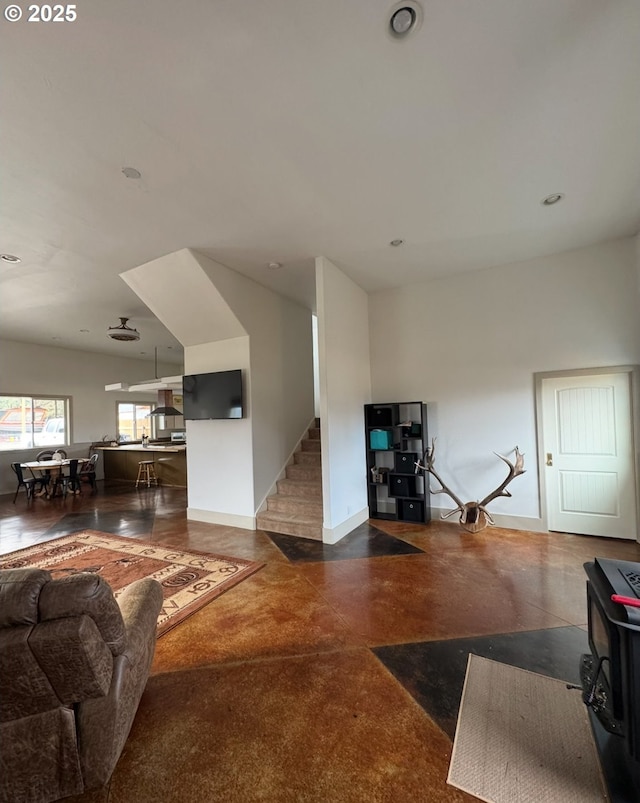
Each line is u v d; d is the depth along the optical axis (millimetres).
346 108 2090
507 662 2066
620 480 3889
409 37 1690
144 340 8062
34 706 1310
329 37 1678
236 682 1954
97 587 1326
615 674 1369
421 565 3398
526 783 1387
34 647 1210
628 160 2604
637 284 3797
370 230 3545
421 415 4723
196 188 2801
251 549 3926
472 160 2578
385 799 1341
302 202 3037
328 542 4039
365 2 1539
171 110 2057
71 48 1688
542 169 2689
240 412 4660
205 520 5078
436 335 4895
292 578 3188
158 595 1965
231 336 4836
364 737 1602
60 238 3514
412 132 2295
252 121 2162
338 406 4352
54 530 4855
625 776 1372
